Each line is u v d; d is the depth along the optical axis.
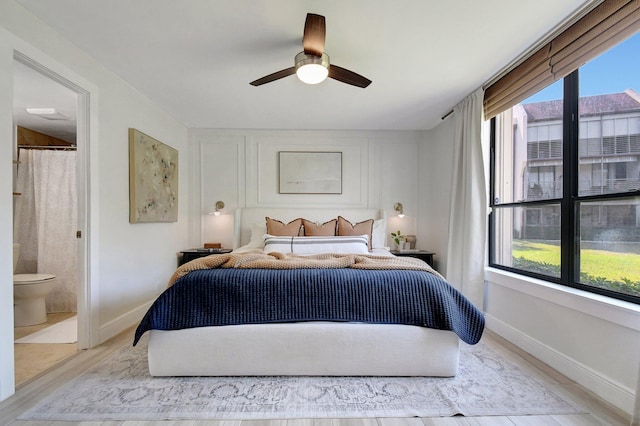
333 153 4.18
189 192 4.14
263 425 1.47
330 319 1.87
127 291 2.79
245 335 1.86
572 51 1.89
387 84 2.75
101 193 2.44
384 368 1.88
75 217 3.29
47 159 3.28
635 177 1.64
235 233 4.00
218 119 3.77
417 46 2.14
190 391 1.74
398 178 4.22
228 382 1.83
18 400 1.65
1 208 1.66
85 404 1.62
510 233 2.70
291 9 1.76
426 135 4.18
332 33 1.99
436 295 1.89
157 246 3.33
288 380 1.86
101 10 1.79
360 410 1.58
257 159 4.18
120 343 2.42
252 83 2.19
